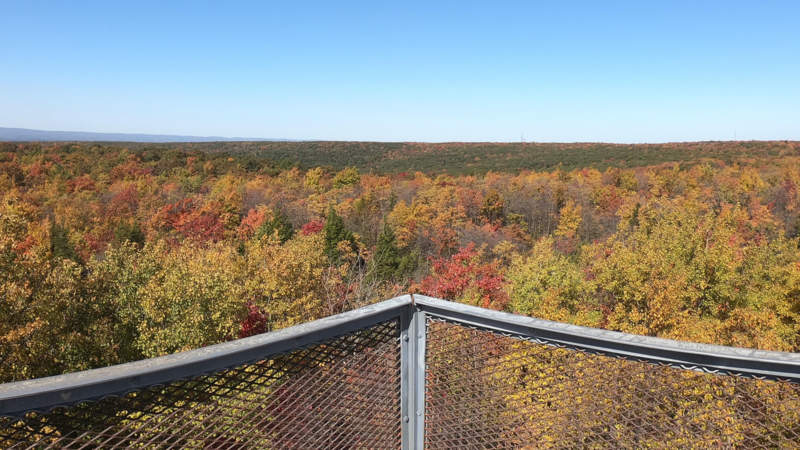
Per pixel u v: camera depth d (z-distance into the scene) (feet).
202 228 180.45
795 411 3.74
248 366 4.08
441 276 90.27
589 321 76.02
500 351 4.88
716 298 87.97
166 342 53.47
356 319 4.60
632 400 4.35
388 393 5.17
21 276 50.21
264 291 70.74
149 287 56.80
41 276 52.47
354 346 4.83
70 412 3.18
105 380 3.13
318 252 88.69
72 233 172.96
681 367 3.99
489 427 5.03
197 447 3.83
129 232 170.50
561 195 218.38
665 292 72.43
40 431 3.06
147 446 3.56
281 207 201.26
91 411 3.27
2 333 45.34
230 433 4.01
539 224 212.23
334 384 4.70
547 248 87.92
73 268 55.93
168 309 55.62
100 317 57.67
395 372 5.20
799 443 3.76
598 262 86.02
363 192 238.07
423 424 5.41
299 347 4.23
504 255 165.37
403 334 5.20
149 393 3.54
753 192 206.90
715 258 86.89
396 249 144.15
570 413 4.63
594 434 4.49
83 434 3.25
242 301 59.77
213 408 3.90
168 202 203.00
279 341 4.04
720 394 4.02
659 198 218.18
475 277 90.27
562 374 4.64
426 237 182.50
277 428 4.32
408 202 221.25
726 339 67.97
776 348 63.77
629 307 79.30
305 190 250.57
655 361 4.08
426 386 5.36
